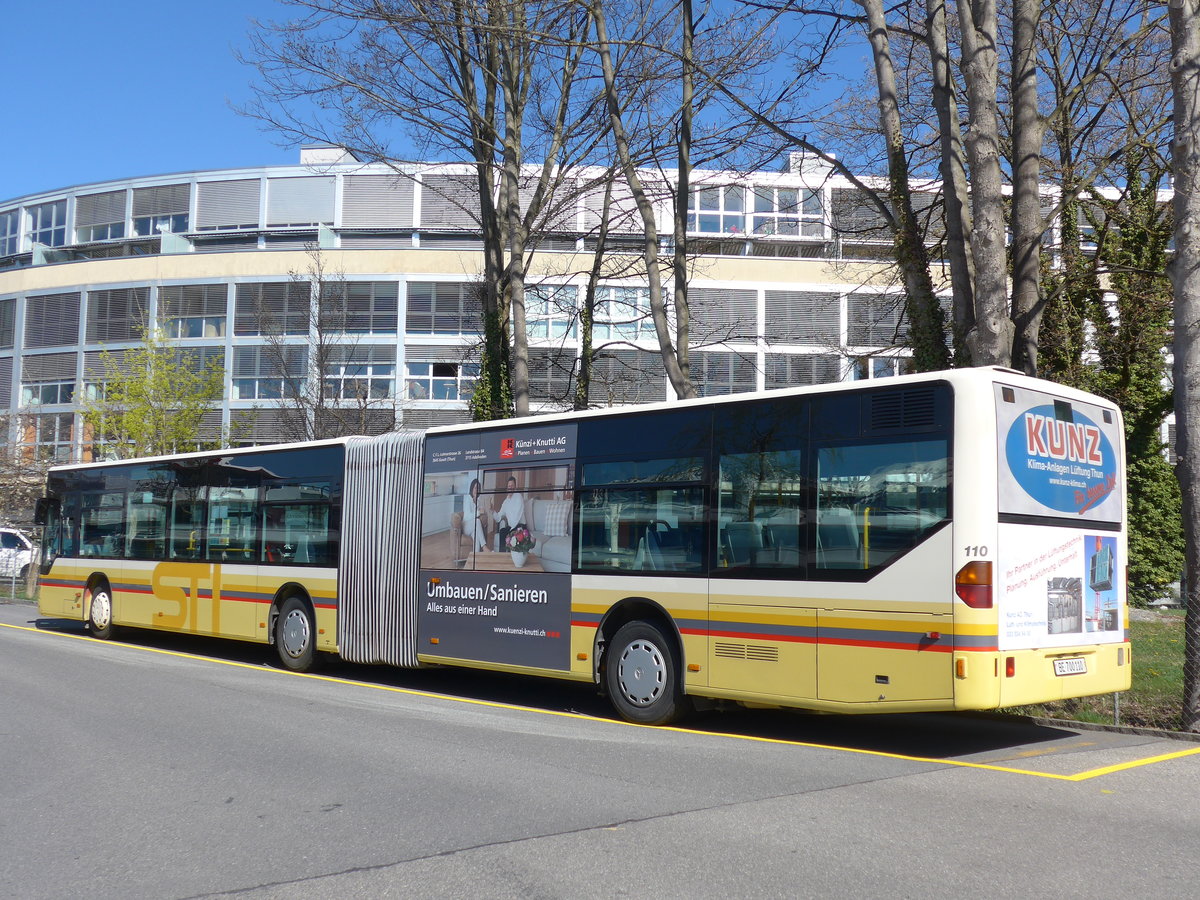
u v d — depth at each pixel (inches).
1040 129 506.3
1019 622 320.2
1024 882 198.2
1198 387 388.2
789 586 353.1
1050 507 338.0
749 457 371.9
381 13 612.1
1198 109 396.8
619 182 860.6
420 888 196.7
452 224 1764.3
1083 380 740.0
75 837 235.0
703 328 1446.9
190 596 634.8
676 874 203.3
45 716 396.8
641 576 400.2
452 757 321.7
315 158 1811.0
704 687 374.6
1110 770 306.5
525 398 717.3
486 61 738.8
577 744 346.3
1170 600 941.8
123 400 1298.0
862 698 331.3
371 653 516.7
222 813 254.7
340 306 1381.6
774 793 272.5
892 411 336.8
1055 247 700.0
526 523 449.1
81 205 1953.7
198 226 1861.5
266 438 1604.3
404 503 510.9
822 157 577.6
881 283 939.3
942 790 276.7
